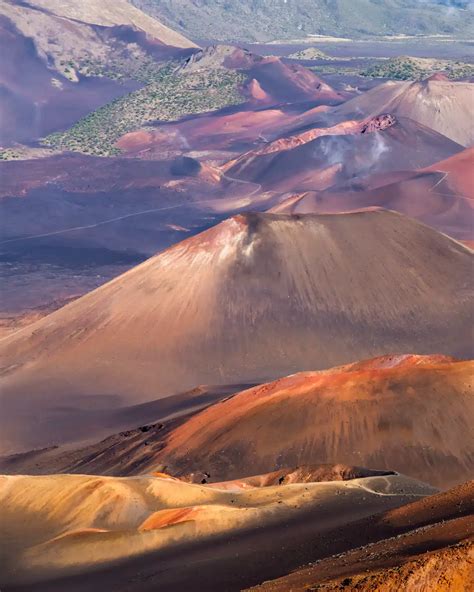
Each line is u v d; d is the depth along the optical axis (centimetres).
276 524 11975
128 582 11031
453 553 7056
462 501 9844
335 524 11412
